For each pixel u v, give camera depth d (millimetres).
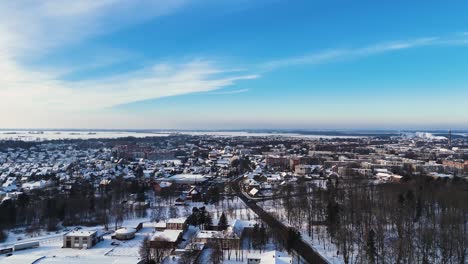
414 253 186000
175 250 197250
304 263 186875
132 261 175750
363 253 193000
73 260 179375
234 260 189625
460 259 174250
